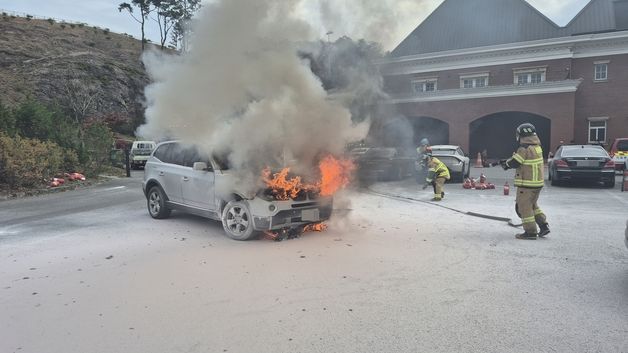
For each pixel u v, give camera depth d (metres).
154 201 9.05
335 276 5.24
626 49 30.55
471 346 3.50
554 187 15.28
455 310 4.21
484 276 5.22
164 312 4.22
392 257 6.04
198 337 3.71
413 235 7.38
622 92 30.89
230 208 7.12
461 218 8.99
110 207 10.94
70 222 8.86
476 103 30.17
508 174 21.92
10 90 37.78
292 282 5.04
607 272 5.34
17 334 3.79
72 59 44.72
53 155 15.85
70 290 4.84
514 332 3.74
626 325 3.85
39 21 54.41
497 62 32.44
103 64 45.28
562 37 30.61
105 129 22.27
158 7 27.89
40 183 14.69
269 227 6.76
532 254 6.18
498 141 33.97
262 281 5.07
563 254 6.17
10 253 6.43
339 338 3.67
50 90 39.84
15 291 4.84
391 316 4.09
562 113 28.17
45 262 5.95
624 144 20.69
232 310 4.26
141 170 26.33
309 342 3.61
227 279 5.15
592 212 9.70
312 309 4.27
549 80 31.55
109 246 6.78
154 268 5.60
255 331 3.81
